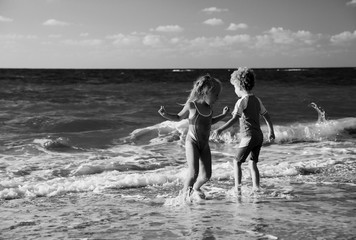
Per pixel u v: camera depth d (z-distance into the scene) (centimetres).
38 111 1888
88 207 544
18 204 565
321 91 3184
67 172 806
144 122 1620
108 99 2488
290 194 607
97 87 3619
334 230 423
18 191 634
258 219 468
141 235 414
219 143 1245
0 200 592
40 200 591
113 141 1241
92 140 1239
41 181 723
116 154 1030
